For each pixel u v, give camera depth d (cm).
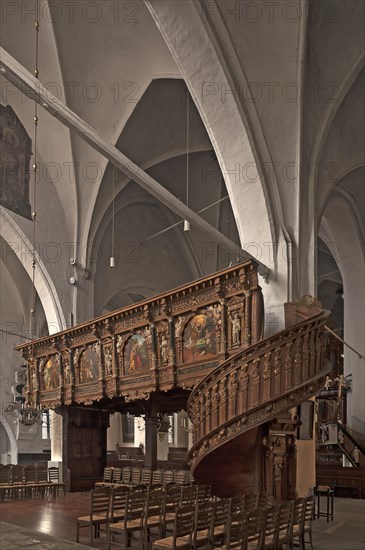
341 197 2183
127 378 1444
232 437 1056
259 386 1056
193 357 1270
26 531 972
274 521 720
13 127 1955
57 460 1880
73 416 1777
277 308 1434
